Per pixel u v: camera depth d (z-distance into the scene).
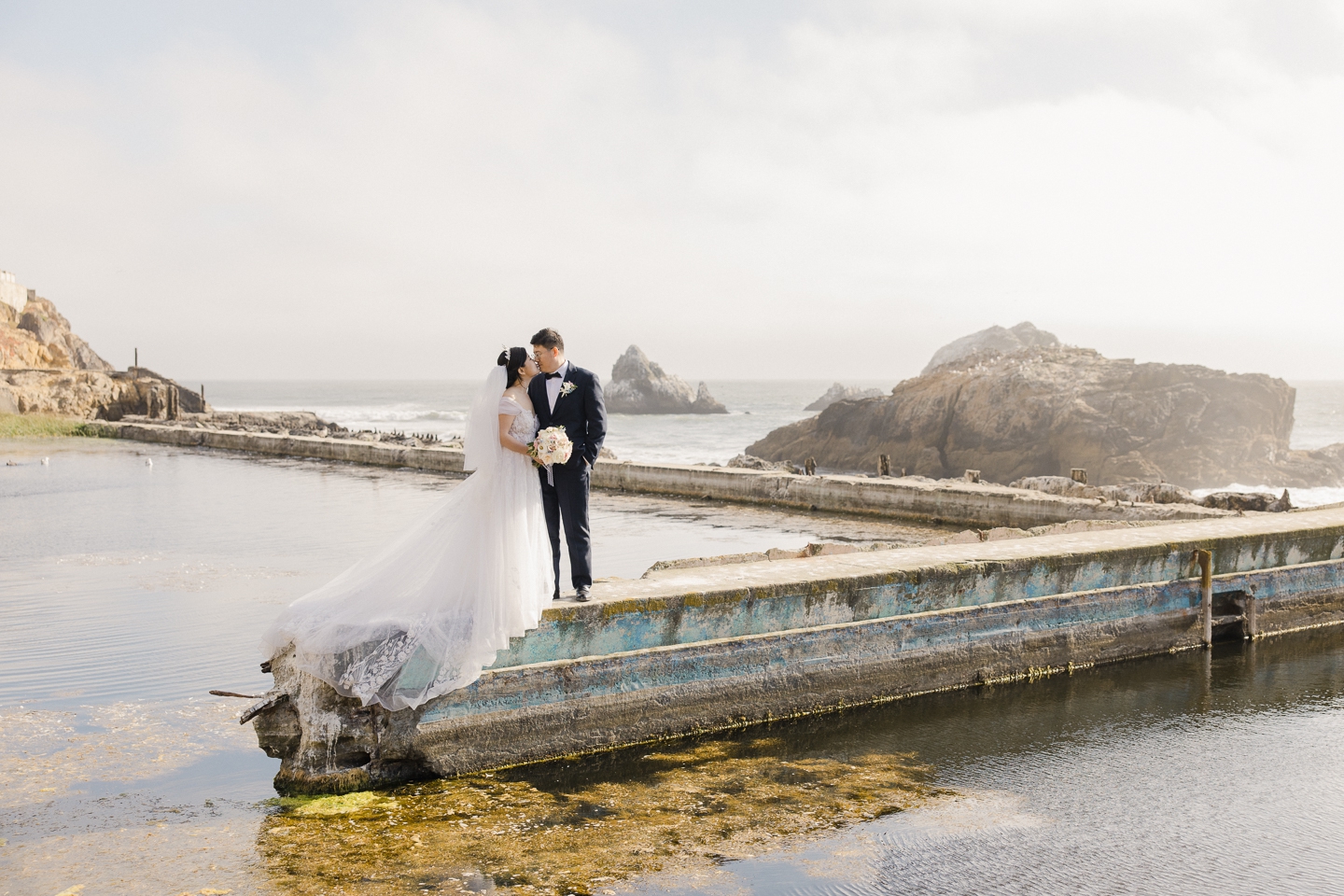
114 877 4.13
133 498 21.30
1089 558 8.15
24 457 33.12
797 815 4.98
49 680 7.35
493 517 5.42
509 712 5.63
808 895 4.08
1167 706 7.03
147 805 4.99
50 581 11.58
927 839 4.70
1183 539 8.88
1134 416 45.38
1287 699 7.20
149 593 10.88
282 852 4.41
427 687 5.25
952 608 7.46
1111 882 4.27
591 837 4.65
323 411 114.25
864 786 5.42
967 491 17.86
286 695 5.26
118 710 6.61
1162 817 5.04
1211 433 44.16
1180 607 8.64
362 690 5.04
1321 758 5.96
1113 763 5.84
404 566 5.41
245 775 5.45
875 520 18.72
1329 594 9.70
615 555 14.29
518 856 4.41
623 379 145.88
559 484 6.07
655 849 4.52
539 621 5.73
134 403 60.38
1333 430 83.81
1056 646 7.89
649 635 6.20
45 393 55.94
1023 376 49.69
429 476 27.56
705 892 4.08
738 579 6.88
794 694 6.68
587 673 5.88
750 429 89.19
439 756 5.44
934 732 6.42
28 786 5.24
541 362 5.94
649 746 6.08
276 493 22.66
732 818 4.93
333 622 5.14
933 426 51.59
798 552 8.23
